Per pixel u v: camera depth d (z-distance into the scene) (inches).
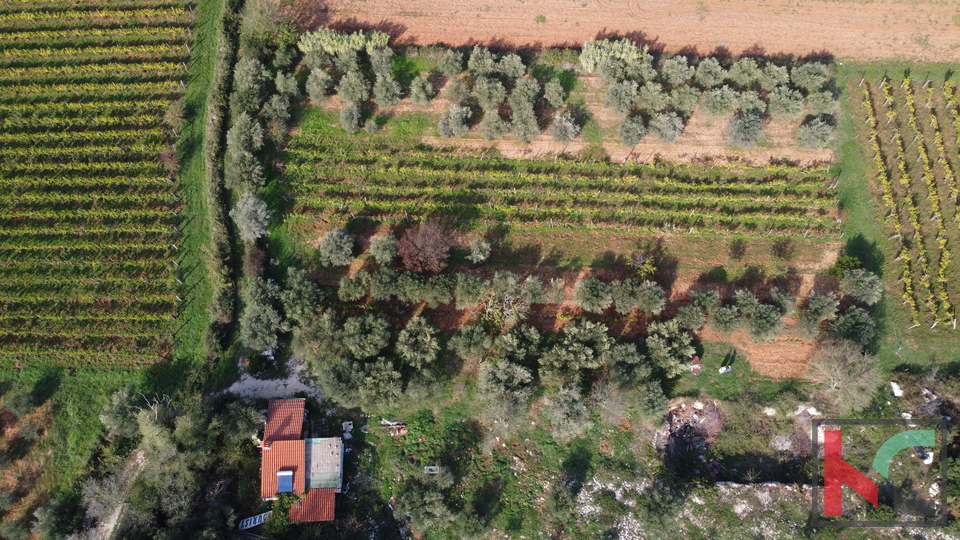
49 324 2086.6
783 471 2022.6
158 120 2335.1
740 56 2495.1
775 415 2054.6
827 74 2367.1
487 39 2508.6
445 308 2154.3
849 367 1988.2
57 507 1861.5
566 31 2536.9
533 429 2015.3
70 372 2038.6
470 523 1863.9
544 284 2183.8
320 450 1889.8
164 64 2393.0
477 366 2086.6
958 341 2107.5
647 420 1991.9
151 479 1820.9
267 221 2127.2
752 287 2192.4
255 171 2186.3
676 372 2006.6
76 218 2210.9
